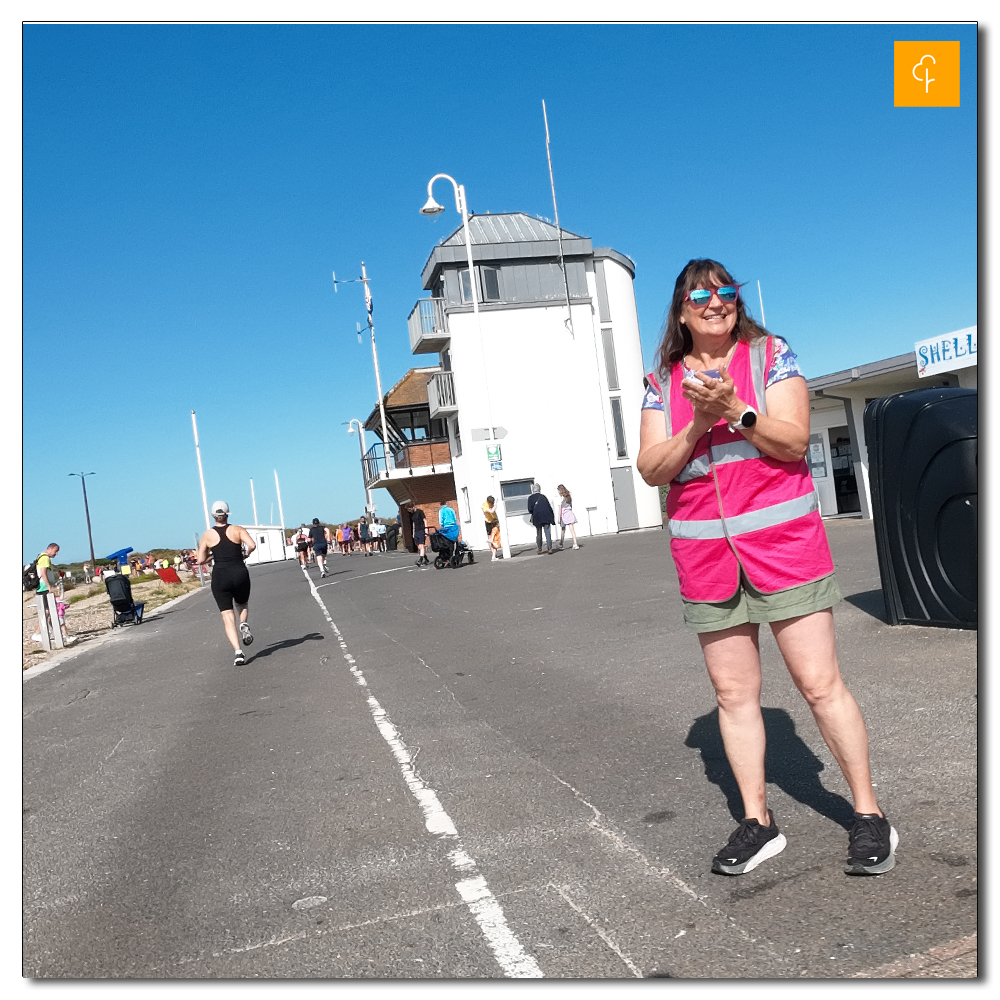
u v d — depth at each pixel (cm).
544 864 358
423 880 358
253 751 626
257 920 339
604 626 998
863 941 266
